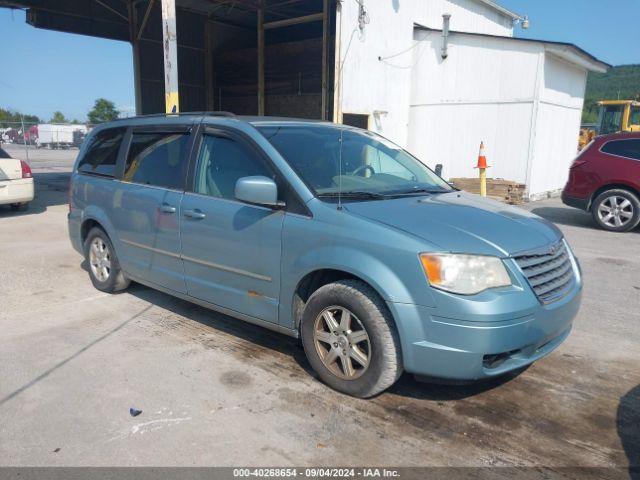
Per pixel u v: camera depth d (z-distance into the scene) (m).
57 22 15.57
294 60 16.95
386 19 12.92
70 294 5.55
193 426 3.11
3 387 3.55
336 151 4.18
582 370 3.89
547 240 3.46
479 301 2.95
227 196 4.02
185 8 18.41
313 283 3.67
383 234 3.18
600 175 9.33
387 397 3.46
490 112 13.26
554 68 13.13
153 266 4.74
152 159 4.79
